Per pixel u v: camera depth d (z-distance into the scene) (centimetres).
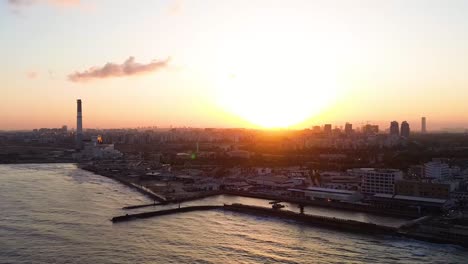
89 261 14488
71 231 18462
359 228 18900
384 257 15050
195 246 16412
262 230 19100
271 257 15100
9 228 18800
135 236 17812
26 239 17075
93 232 18388
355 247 16325
